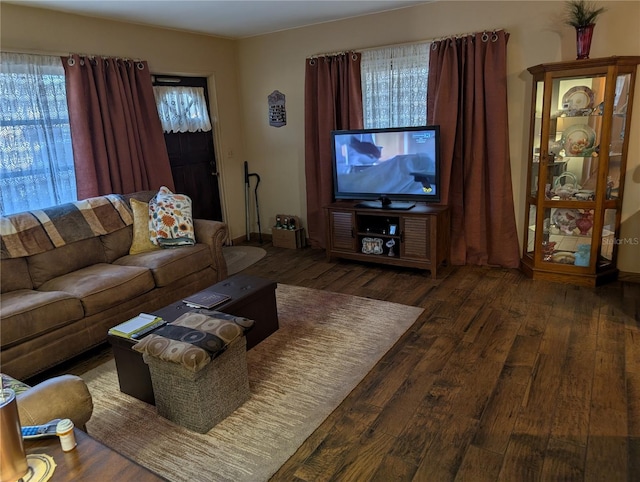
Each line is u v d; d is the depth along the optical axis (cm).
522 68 386
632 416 215
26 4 342
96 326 297
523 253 411
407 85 432
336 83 464
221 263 394
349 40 458
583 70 331
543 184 368
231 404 231
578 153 353
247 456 202
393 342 296
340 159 449
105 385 265
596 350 273
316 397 242
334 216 451
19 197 354
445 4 402
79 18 381
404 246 416
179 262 351
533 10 371
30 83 353
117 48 413
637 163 355
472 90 398
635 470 183
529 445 200
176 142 490
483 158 411
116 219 368
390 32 434
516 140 401
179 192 499
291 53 497
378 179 435
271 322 312
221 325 229
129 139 417
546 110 349
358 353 285
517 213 414
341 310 349
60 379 169
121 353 246
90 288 295
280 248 535
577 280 371
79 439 137
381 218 450
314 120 489
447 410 227
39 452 131
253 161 563
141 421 230
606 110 332
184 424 223
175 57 468
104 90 393
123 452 208
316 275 434
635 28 337
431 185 411
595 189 352
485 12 389
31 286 312
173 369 212
